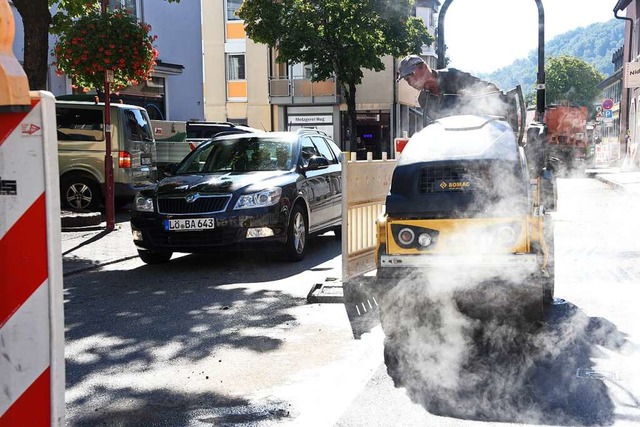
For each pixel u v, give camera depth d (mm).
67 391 4746
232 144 10773
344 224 6406
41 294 2115
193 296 7750
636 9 40156
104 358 5500
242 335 6074
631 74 29984
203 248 9289
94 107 15688
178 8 27781
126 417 4246
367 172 7043
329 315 6723
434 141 5434
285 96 43375
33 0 11836
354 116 35344
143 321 6660
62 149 15656
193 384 4836
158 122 19984
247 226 9258
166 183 9820
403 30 34000
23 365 2141
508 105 6426
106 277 9008
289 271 9188
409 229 5207
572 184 26500
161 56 26828
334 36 33656
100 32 12531
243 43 44438
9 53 2080
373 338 5809
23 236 2113
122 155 15633
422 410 4230
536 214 5383
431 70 6648
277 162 10406
